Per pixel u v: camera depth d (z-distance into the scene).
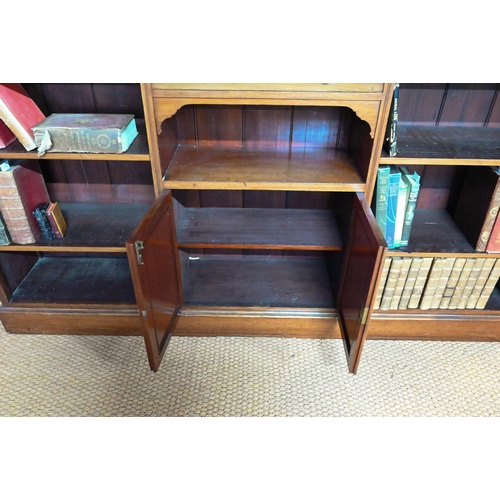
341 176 1.30
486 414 1.37
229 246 1.45
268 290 1.67
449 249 1.41
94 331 1.64
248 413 1.36
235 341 1.64
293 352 1.59
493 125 1.42
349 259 1.39
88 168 1.56
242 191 1.63
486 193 1.32
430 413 1.37
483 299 1.54
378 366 1.53
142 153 1.22
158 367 1.38
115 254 1.83
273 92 1.09
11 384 1.44
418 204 1.63
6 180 1.29
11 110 1.16
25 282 1.68
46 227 1.43
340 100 1.11
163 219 1.28
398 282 1.48
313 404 1.39
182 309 1.58
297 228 1.55
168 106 1.13
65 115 1.29
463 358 1.57
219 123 1.45
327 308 1.59
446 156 1.21
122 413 1.35
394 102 1.12
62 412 1.35
